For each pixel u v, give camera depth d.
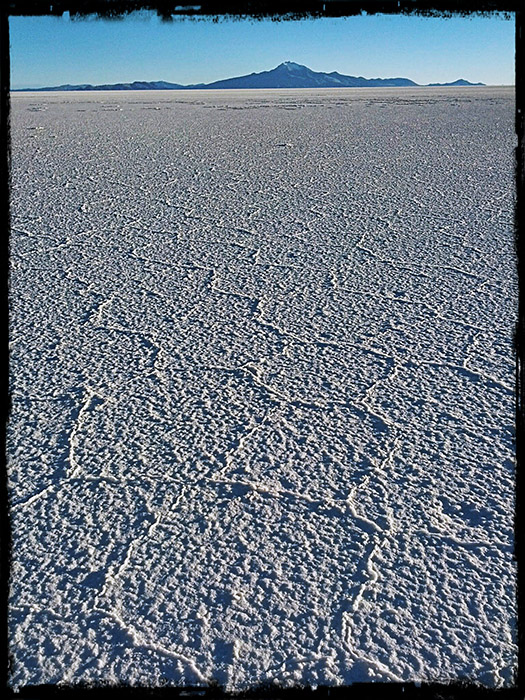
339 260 4.16
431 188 6.20
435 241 4.51
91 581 1.60
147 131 12.04
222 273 3.95
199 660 1.39
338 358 2.80
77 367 2.73
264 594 1.56
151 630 1.46
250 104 21.50
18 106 21.78
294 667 1.36
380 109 17.39
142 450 2.14
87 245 4.55
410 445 2.15
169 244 4.58
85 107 20.98
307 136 10.81
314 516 1.83
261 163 7.98
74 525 1.79
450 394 2.48
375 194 6.03
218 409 2.40
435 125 12.27
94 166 7.86
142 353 2.87
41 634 1.45
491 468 2.02
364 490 1.93
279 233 4.82
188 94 40.69
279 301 3.48
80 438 2.21
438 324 3.13
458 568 1.62
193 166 7.82
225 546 1.71
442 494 1.90
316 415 2.35
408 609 1.51
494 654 1.38
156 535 1.76
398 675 1.34
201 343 2.97
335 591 1.56
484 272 3.85
